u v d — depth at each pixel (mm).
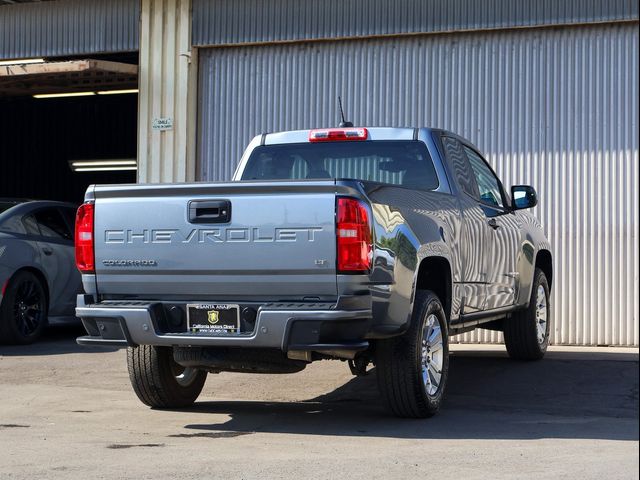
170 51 15078
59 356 11375
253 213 6758
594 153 13367
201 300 6977
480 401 8539
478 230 8820
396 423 7422
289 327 6574
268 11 14648
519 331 10766
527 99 13641
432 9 13922
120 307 7023
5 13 16109
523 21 13547
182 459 6020
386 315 6914
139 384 7859
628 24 13297
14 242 12367
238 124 14898
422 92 14062
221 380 9688
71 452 6242
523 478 5523
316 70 14555
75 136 25016
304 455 6160
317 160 8875
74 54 15719
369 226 6648
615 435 6945
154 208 7000
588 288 13273
